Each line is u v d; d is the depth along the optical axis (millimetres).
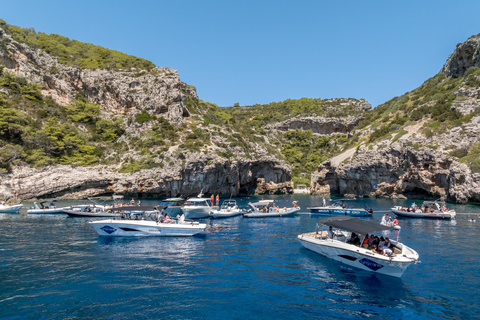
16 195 59750
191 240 24906
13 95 79125
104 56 110562
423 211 39844
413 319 11188
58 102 91750
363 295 13336
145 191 68562
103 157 75688
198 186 75812
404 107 97750
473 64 83375
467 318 11266
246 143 96312
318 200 73500
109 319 10953
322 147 151000
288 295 13273
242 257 19484
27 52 95500
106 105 96750
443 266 17500
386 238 17891
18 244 23062
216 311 11656
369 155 79375
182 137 86125
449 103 73625
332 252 18766
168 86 96438
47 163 65688
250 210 42344
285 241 24594
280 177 106062
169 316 11211
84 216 40281
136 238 25516
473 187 51188
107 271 16359
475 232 28188
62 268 16875
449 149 61469
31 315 11203
